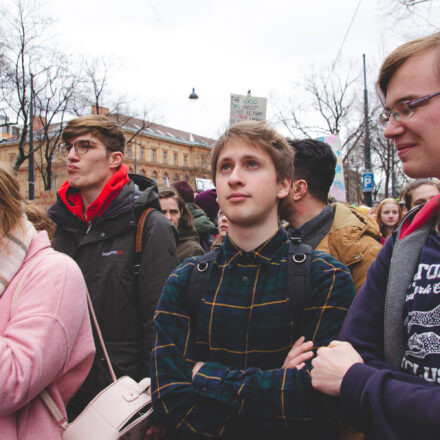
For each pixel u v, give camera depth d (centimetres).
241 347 126
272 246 133
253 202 129
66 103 1927
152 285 192
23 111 1686
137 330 195
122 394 144
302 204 191
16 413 117
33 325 114
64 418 126
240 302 129
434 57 96
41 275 122
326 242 184
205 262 140
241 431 117
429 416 81
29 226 131
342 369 101
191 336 135
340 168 616
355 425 97
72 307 124
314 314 125
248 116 584
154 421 137
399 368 104
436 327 93
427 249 103
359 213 194
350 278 132
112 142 215
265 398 113
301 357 117
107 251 200
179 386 124
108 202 205
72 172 211
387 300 108
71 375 133
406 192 300
